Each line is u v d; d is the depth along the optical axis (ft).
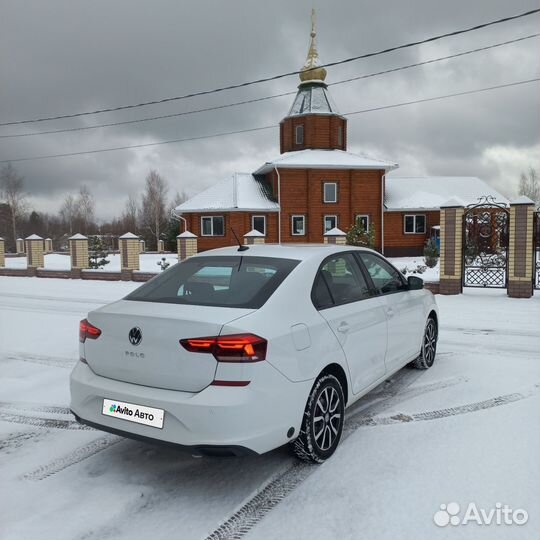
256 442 9.16
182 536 8.54
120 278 61.00
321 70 107.14
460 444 11.83
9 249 167.12
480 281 39.73
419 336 17.15
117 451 12.01
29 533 8.63
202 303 10.63
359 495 9.73
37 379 18.03
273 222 97.40
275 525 8.81
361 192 99.30
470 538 8.30
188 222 99.25
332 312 11.73
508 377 17.21
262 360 9.28
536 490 9.73
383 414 13.92
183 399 9.09
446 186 115.34
